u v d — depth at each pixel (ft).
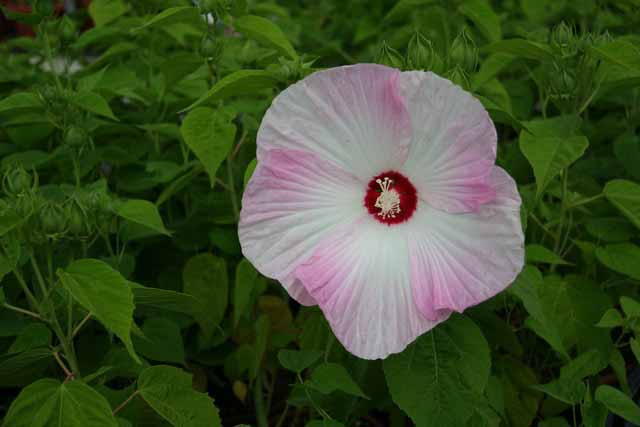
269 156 2.42
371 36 5.47
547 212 3.20
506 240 2.35
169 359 2.95
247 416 3.33
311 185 2.46
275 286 3.38
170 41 4.23
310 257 2.47
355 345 2.42
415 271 2.43
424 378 2.54
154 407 2.56
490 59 3.25
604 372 3.31
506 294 2.94
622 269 2.96
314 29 5.30
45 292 2.64
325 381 2.63
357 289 2.43
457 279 2.40
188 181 3.31
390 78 2.35
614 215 3.32
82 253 3.20
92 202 2.86
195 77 3.41
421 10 4.46
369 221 2.50
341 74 2.37
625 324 2.84
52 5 3.37
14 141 3.65
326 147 2.44
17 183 2.68
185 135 2.82
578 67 2.93
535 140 2.73
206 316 3.05
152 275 3.49
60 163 3.48
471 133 2.34
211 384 3.46
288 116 2.41
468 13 3.75
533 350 3.23
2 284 3.07
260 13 4.35
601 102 3.85
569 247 3.17
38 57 5.14
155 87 3.79
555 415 3.01
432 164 2.41
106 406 2.43
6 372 2.68
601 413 2.65
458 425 2.51
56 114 3.29
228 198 3.38
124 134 3.72
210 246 3.45
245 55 3.22
